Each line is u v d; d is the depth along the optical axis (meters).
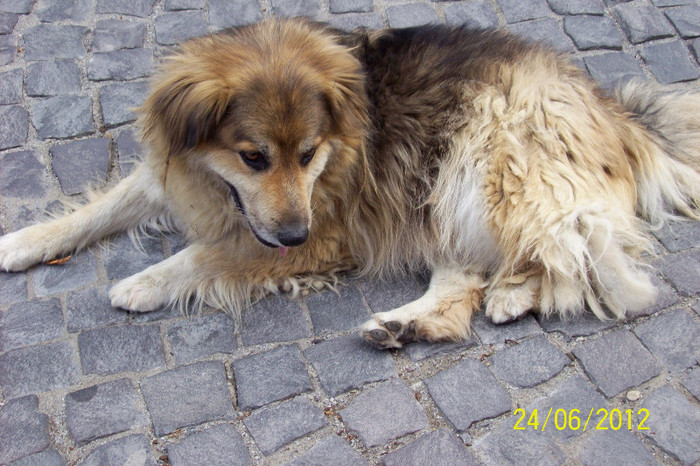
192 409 1.44
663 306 1.55
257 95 1.38
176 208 1.58
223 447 1.40
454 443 1.41
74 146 1.74
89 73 1.84
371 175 1.54
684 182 1.66
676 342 1.50
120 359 1.49
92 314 1.54
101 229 1.63
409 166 1.60
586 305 1.55
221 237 1.58
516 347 1.51
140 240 1.65
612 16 1.98
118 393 1.45
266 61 1.39
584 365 1.48
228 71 1.39
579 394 1.45
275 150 1.40
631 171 1.61
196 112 1.39
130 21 1.92
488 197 1.56
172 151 1.43
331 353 1.50
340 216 1.58
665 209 1.68
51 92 1.80
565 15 1.98
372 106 1.55
